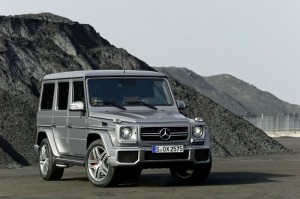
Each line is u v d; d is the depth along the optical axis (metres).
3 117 26.09
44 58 34.97
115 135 12.49
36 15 42.34
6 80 31.78
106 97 13.52
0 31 36.25
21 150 23.88
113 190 12.38
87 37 38.34
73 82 14.05
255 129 32.09
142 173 16.81
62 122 14.27
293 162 21.92
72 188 12.95
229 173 16.75
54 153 14.52
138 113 13.07
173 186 13.09
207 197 11.16
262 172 17.12
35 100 29.66
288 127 78.50
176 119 12.80
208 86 144.25
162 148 12.49
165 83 14.15
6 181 14.95
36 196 11.73
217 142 28.98
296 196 11.22
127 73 13.95
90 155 13.04
